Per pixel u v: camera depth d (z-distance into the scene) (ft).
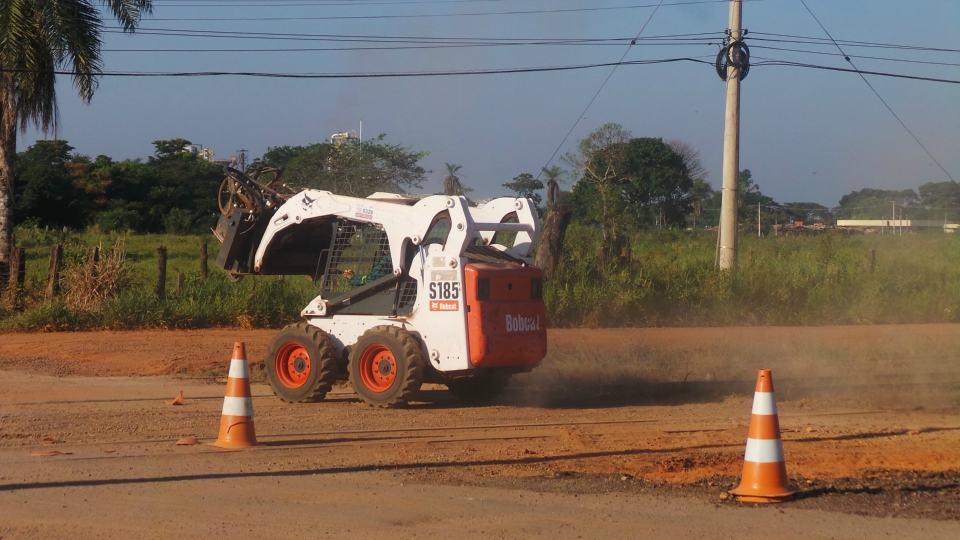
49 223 235.20
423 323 35.55
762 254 113.29
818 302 73.46
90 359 49.96
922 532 20.30
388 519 20.90
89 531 19.81
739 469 26.09
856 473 25.68
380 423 33.19
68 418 33.45
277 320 65.82
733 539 19.70
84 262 70.18
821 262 90.48
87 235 166.81
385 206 36.76
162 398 38.42
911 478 25.13
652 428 32.89
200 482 24.03
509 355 34.99
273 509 21.62
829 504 22.48
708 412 36.58
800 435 31.60
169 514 21.12
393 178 157.38
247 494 22.91
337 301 37.86
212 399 38.17
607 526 20.52
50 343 55.42
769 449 23.07
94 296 67.62
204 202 259.19
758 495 22.74
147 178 260.42
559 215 72.28
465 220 34.53
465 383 39.04
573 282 71.82
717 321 70.49
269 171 41.37
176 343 55.88
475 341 34.24
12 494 22.63
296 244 40.81
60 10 77.10
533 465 26.58
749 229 289.94
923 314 75.36
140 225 240.12
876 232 243.81
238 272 40.93
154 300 65.26
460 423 33.47
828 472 25.82
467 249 37.04
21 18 76.48
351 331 37.68
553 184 78.74
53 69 79.87
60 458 26.55
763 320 71.97
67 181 240.73
